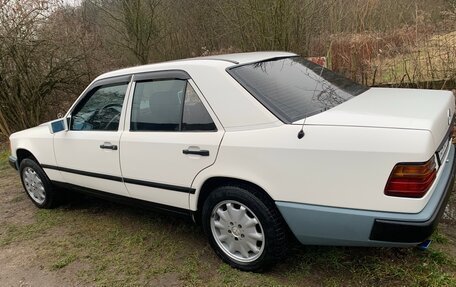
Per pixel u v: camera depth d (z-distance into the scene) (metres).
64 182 4.40
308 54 7.70
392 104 2.74
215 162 2.93
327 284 2.82
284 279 2.93
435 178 2.45
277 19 7.51
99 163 3.83
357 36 6.61
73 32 9.55
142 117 3.47
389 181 2.31
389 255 3.03
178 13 12.25
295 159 2.57
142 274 3.25
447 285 2.63
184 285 3.04
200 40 11.95
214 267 3.21
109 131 3.74
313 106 2.87
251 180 2.76
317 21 7.77
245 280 2.96
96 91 3.93
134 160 3.48
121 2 12.03
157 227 4.03
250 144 2.74
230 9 8.65
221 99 2.93
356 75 6.40
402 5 7.40
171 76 3.27
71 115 4.16
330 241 2.62
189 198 3.18
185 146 3.08
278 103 2.80
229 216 3.02
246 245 2.99
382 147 2.31
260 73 3.07
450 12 6.18
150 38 12.44
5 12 8.39
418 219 2.28
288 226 2.73
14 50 8.51
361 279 2.82
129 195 3.69
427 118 2.40
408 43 6.06
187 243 3.64
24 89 8.96
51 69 9.02
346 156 2.40
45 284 3.29
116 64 11.48
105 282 3.20
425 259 2.93
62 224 4.38
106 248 3.73
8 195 5.52
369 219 2.38
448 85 5.59
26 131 4.88
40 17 8.72
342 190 2.44
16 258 3.75
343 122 2.50
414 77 5.82
